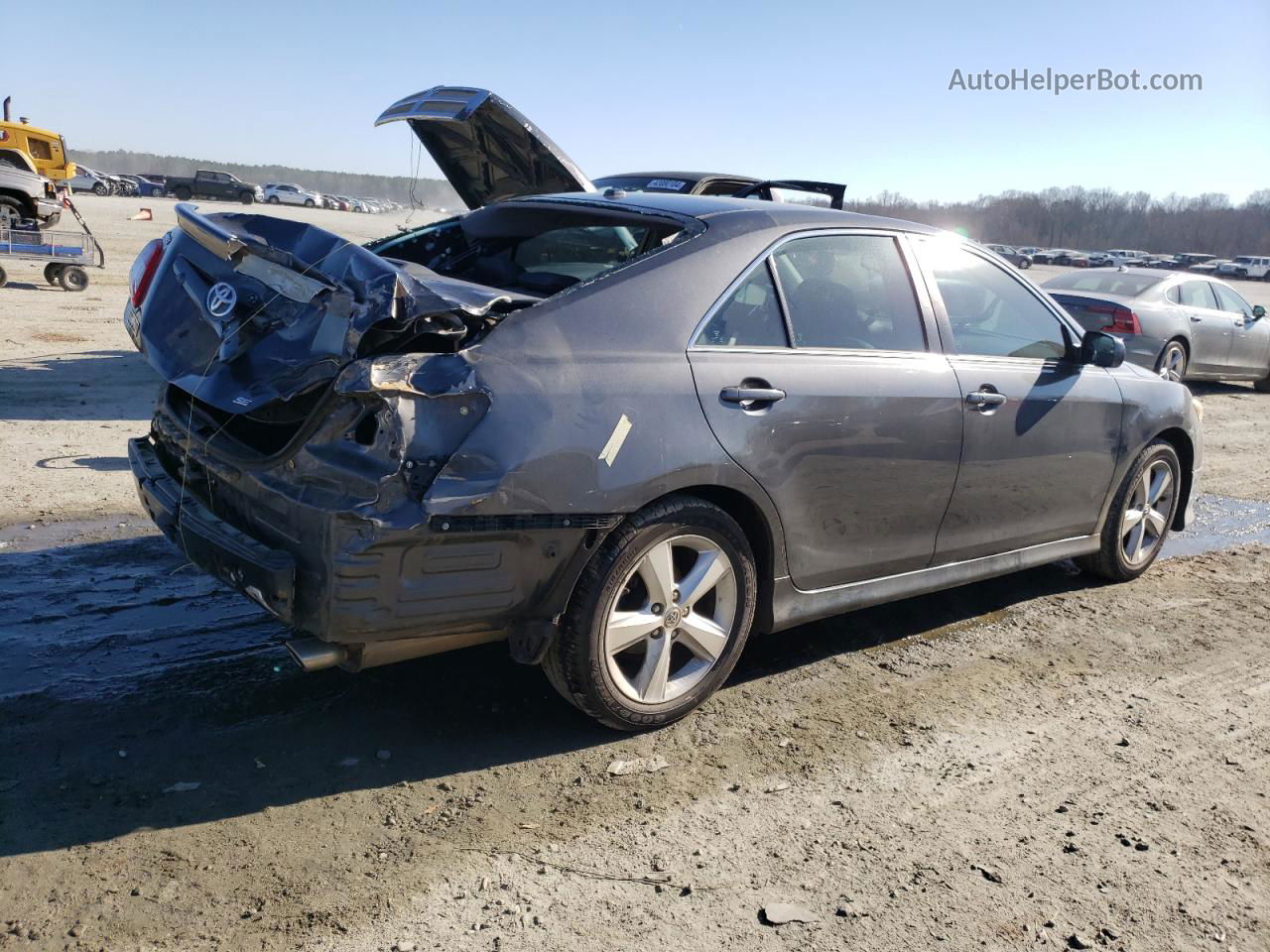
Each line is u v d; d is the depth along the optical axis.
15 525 5.05
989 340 4.37
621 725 3.40
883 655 4.32
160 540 5.01
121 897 2.48
